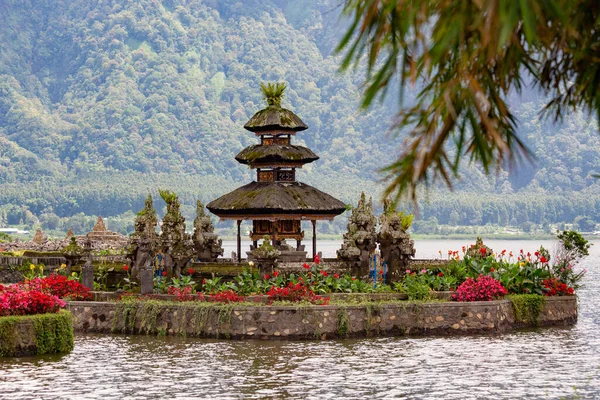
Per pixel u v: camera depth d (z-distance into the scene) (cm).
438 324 4194
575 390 2920
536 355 3638
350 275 4744
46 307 3697
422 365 3412
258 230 5334
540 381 3120
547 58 1054
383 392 2950
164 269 4722
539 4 850
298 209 5172
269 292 4181
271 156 5322
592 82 1038
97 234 10581
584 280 8869
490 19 842
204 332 4062
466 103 938
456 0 891
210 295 4288
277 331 3991
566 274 4950
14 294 3662
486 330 4238
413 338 4081
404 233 4828
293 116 5503
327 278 4422
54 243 9781
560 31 942
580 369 3350
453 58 963
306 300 4128
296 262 4788
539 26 896
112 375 3206
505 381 3123
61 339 3641
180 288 4403
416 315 4178
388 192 952
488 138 949
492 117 988
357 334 4078
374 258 4678
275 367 3372
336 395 2909
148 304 4200
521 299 4497
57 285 4456
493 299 4409
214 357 3572
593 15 966
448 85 928
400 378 3170
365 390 2980
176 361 3491
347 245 4828
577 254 5338
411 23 906
